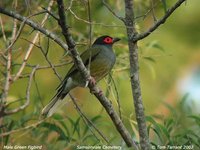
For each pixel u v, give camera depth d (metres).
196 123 12.05
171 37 18.56
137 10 13.87
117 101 10.75
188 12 18.73
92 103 16.75
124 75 13.84
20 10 12.16
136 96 10.71
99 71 13.35
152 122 11.47
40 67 10.38
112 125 12.56
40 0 12.44
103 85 15.60
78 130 11.77
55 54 14.71
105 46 13.52
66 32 9.48
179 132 12.22
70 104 15.27
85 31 13.75
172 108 12.50
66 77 12.34
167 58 18.34
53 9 12.30
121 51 14.14
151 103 17.66
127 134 10.69
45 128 12.23
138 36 10.65
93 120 11.98
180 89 18.28
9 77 9.43
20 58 13.02
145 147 10.58
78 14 12.62
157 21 10.45
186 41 18.73
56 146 11.93
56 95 12.25
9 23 12.69
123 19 10.77
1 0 12.22
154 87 17.92
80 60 10.22
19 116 13.50
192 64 18.70
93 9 13.52
